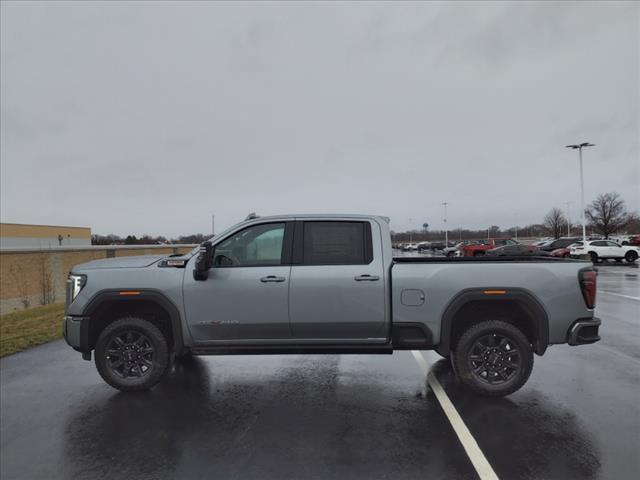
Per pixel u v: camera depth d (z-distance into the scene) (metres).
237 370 5.86
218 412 4.41
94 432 3.99
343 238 4.93
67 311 4.97
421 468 3.29
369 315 4.72
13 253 17.14
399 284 4.71
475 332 4.66
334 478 3.17
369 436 3.83
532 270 4.68
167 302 4.84
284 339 4.88
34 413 4.45
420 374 5.61
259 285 4.77
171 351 5.20
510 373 4.67
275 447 3.65
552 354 6.56
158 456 3.53
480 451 3.54
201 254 4.61
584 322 4.63
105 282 4.90
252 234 4.99
